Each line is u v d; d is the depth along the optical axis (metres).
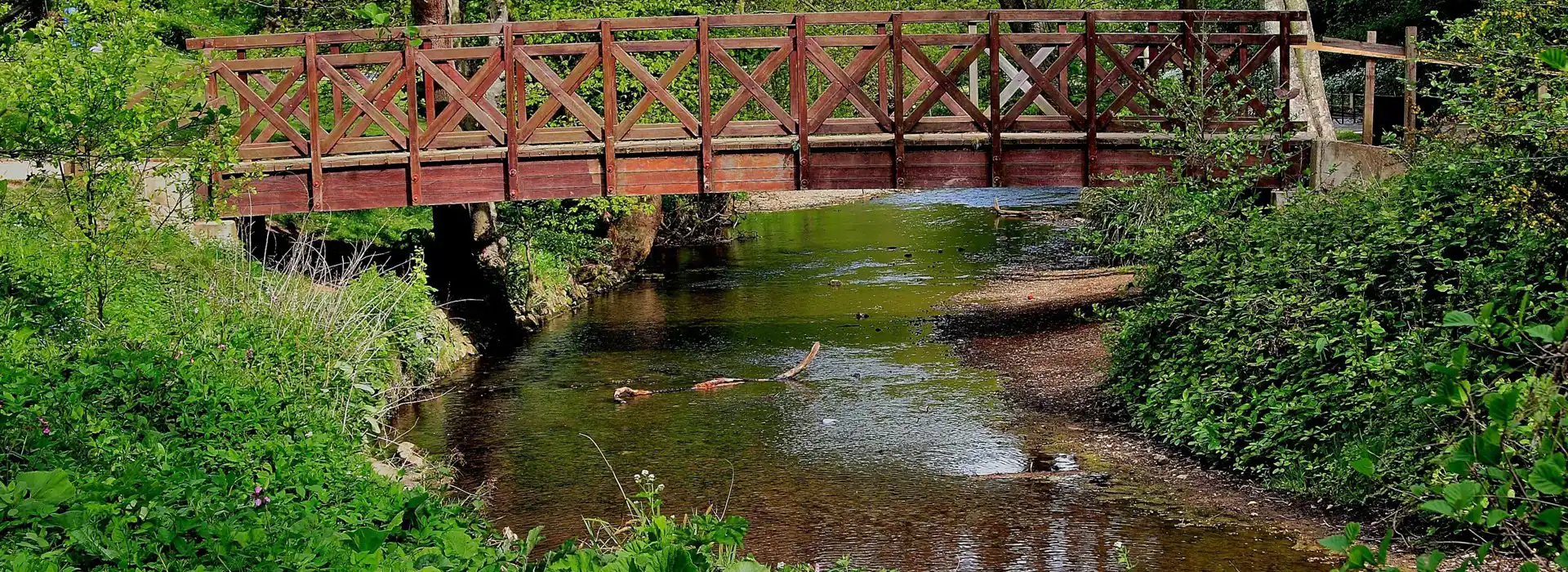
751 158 13.35
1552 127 7.93
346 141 13.47
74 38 8.52
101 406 6.90
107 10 8.48
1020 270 19.36
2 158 8.38
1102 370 12.44
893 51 13.20
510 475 9.88
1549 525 3.06
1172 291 11.02
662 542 5.14
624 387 12.83
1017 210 27.03
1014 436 10.57
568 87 13.32
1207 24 13.13
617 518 8.80
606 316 17.22
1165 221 11.66
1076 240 20.55
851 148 13.30
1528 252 8.34
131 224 9.09
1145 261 12.17
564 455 10.41
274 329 9.52
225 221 13.03
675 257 23.22
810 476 9.72
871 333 15.28
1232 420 9.63
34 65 8.27
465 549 5.16
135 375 7.30
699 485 9.57
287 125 13.34
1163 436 10.23
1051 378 12.44
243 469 6.37
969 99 14.24
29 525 4.66
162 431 6.96
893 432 10.84
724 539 5.38
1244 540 7.95
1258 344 9.77
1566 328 3.31
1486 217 8.97
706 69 13.19
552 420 11.56
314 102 13.29
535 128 13.34
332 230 16.80
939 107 25.94
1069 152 13.32
